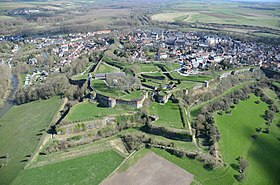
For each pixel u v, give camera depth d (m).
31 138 194.50
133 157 171.50
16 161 171.50
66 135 192.25
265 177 161.00
